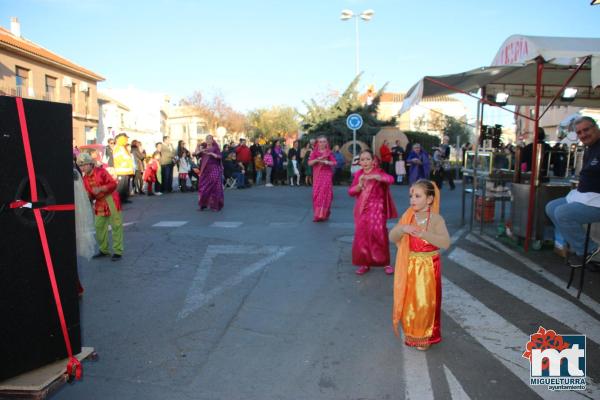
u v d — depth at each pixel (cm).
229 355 411
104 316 500
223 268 679
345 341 436
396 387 357
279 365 393
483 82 874
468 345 425
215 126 5350
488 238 869
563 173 993
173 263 706
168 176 1705
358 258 639
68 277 300
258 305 530
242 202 1414
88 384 363
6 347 269
